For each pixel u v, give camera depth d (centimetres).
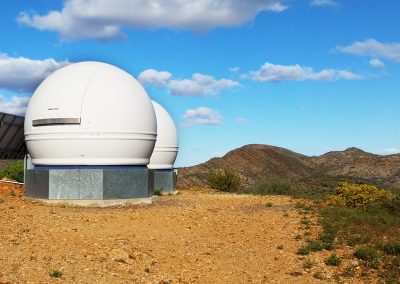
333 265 1204
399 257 1241
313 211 1888
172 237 1380
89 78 2050
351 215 1764
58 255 1092
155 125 2208
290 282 1074
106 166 2027
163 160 2855
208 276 1081
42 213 1611
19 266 996
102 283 955
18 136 2719
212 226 1560
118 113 2019
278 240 1416
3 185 2505
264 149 7694
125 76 2153
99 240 1253
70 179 1980
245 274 1112
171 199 2336
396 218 1777
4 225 1362
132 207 1939
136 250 1199
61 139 1988
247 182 5816
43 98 2039
